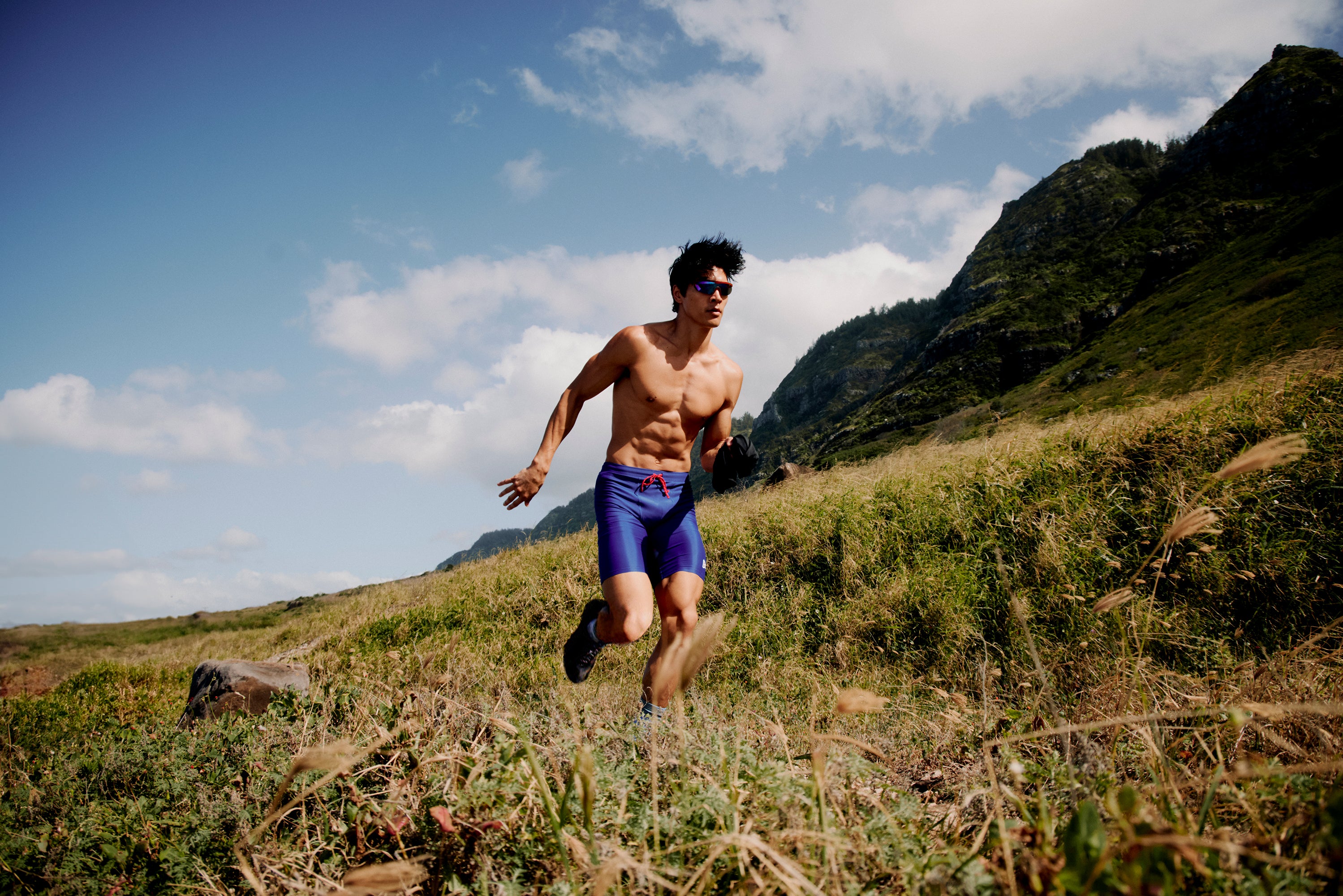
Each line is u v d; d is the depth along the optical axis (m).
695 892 1.32
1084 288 93.12
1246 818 1.48
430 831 1.62
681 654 1.23
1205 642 3.65
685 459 3.20
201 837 1.94
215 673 4.52
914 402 87.75
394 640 7.29
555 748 2.12
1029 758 2.13
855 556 5.69
